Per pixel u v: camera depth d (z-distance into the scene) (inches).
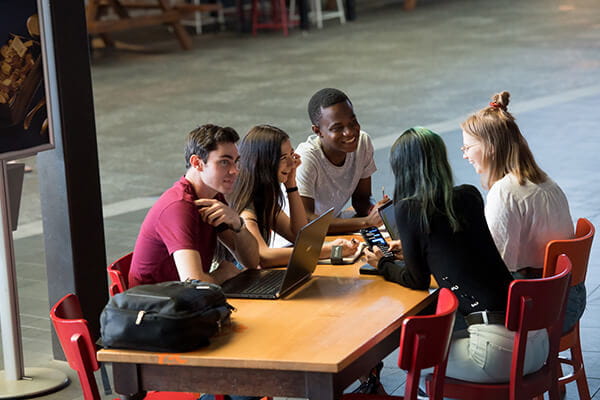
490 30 825.5
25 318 258.7
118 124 536.1
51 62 212.2
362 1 1083.9
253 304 158.1
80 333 139.3
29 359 230.7
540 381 155.9
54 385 211.9
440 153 156.3
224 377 135.3
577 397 196.5
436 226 155.0
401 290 163.8
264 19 947.3
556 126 469.7
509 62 667.4
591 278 267.6
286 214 206.8
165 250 168.1
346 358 131.7
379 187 373.7
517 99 542.9
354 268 179.2
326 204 222.7
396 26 882.1
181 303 135.6
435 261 156.2
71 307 150.2
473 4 1003.9
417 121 500.7
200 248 172.9
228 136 168.9
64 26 212.8
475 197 157.9
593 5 949.8
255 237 186.5
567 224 180.9
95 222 226.8
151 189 399.9
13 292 210.4
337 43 805.2
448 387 155.9
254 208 191.9
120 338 136.7
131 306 136.9
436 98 560.4
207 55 778.2
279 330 144.1
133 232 339.6
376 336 140.9
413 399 137.0
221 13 952.9
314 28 901.2
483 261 154.8
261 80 653.3
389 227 190.4
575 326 177.8
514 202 176.9
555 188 180.7
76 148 219.6
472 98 554.3
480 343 153.3
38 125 199.8
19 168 218.8
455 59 693.9
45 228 223.8
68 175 218.2
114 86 659.4
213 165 167.5
